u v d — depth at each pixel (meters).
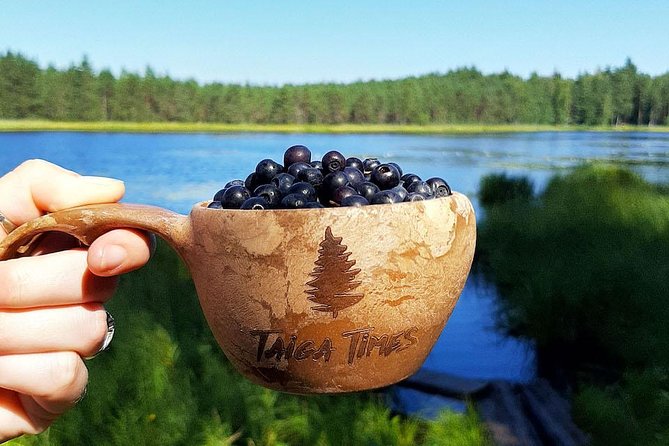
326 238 0.20
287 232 0.20
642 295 1.35
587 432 0.94
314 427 0.70
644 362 1.19
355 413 0.74
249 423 0.70
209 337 0.90
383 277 0.20
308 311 0.20
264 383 0.21
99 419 0.65
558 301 1.36
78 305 0.23
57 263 0.22
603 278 1.42
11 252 0.23
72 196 0.24
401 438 0.74
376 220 0.20
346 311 0.20
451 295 0.22
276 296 0.20
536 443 0.95
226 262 0.20
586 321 1.33
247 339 0.21
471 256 0.23
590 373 1.25
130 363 0.72
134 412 0.64
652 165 6.26
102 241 0.21
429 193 0.23
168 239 0.22
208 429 0.65
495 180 3.71
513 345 1.39
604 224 2.26
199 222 0.21
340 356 0.20
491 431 0.97
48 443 0.60
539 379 1.20
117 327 0.83
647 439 0.82
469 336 1.45
